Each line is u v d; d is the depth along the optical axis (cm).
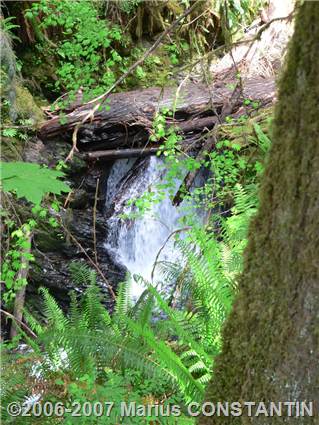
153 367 268
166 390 285
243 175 530
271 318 179
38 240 682
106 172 796
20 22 833
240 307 189
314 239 168
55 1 673
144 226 793
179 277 350
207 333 316
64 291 676
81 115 761
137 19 926
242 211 399
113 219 779
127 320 277
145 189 807
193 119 733
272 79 783
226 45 435
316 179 166
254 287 184
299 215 170
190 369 291
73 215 747
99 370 286
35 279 664
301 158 168
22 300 606
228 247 354
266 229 179
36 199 142
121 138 765
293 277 173
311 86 164
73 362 287
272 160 178
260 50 835
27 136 736
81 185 769
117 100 790
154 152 761
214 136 571
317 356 173
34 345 332
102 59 888
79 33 653
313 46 164
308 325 173
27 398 282
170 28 446
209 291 307
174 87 867
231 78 792
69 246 715
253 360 185
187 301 355
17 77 749
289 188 172
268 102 697
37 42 855
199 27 952
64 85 849
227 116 639
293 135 170
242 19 931
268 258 179
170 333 345
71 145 766
